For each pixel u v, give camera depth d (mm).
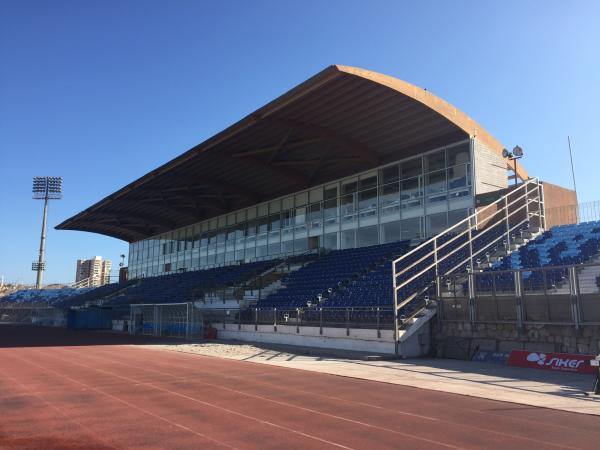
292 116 28156
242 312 30469
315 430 8250
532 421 8836
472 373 15180
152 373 15539
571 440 7598
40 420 8992
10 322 67938
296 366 17281
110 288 65625
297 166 36969
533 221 25688
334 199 36875
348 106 26953
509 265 21547
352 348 21984
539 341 16766
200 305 39688
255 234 44844
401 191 31734
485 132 28766
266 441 7594
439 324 20250
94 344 28562
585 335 15547
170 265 58469
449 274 20219
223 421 8891
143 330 40219
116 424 8680
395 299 19859
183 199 47250
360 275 28750
